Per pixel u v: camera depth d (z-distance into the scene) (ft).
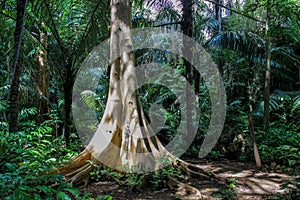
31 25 19.89
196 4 23.47
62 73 18.81
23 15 13.38
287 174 14.65
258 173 14.89
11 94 14.74
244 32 22.75
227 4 28.12
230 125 23.22
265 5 20.10
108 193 11.12
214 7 26.84
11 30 19.16
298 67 26.86
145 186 11.86
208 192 11.65
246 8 23.20
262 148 18.19
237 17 26.66
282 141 19.35
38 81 23.16
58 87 28.40
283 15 20.77
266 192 11.69
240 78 28.09
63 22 20.36
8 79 22.53
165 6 22.02
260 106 25.63
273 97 25.98
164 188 11.93
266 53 21.12
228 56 26.30
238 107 26.61
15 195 7.50
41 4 17.54
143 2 22.25
